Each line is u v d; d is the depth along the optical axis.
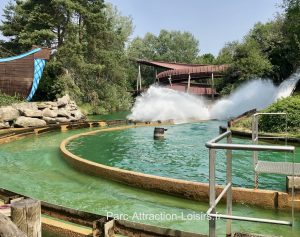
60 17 37.59
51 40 37.56
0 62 26.28
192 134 18.14
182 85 47.31
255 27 38.03
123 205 7.16
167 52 89.25
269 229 5.77
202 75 41.38
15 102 24.61
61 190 8.22
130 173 8.27
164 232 4.92
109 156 12.31
